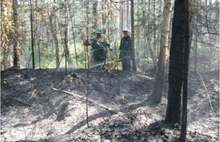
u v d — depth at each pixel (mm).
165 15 5895
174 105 4621
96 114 5383
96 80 7242
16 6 7922
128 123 4758
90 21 6453
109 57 7770
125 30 7805
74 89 6754
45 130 4883
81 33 6336
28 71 8047
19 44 8711
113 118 5090
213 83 7109
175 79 4562
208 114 5637
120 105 5965
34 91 6770
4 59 8188
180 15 4402
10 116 5781
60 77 7477
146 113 5406
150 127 4523
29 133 4746
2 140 4414
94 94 6480
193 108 5930
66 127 4871
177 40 4461
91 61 7742
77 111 5551
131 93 6684
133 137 4090
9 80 7285
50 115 5871
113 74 7711
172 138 4008
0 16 5051
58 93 6625
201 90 6734
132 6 7492
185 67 3674
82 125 4855
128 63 8250
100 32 6645
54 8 8688
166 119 4770
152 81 7426
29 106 6258
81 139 4141
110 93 6582
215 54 6695
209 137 4375
